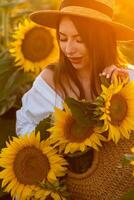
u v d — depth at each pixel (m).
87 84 2.45
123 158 2.17
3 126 3.18
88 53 2.37
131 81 2.26
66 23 2.33
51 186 2.34
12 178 2.38
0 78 3.31
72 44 2.34
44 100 2.51
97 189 2.33
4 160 2.38
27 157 2.37
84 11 2.32
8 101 3.29
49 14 2.38
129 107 2.25
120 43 2.79
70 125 2.29
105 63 2.38
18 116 2.59
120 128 2.26
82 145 2.27
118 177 2.30
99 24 2.33
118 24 2.35
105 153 2.31
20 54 3.22
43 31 3.20
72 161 2.37
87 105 2.24
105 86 2.27
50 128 2.32
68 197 2.36
